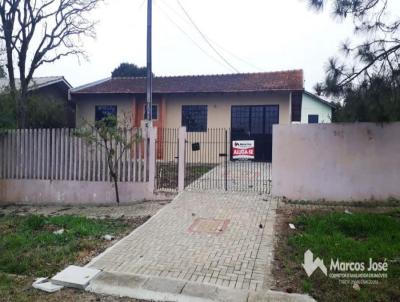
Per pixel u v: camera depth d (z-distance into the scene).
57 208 9.89
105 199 10.13
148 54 11.23
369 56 7.05
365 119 7.97
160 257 5.46
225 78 18.98
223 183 11.21
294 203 8.96
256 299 4.15
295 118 16.44
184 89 17.39
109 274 4.86
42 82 18.78
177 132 11.13
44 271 5.00
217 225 7.09
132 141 9.73
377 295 4.14
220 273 4.87
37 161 10.62
